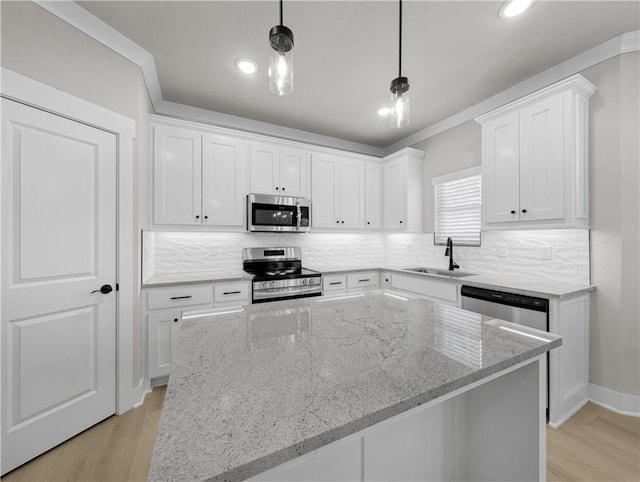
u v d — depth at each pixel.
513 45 2.04
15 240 1.50
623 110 1.97
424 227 3.56
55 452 1.59
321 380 0.69
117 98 1.93
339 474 0.85
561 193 2.00
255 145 2.99
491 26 1.85
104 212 1.85
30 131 1.54
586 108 2.08
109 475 1.44
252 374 0.72
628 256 1.95
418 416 1.02
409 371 0.74
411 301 1.52
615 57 1.99
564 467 1.48
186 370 0.74
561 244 2.27
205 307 2.46
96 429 1.77
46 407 1.60
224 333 1.02
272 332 1.03
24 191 1.52
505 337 0.98
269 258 3.36
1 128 1.45
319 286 3.04
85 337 1.76
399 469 0.98
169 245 2.87
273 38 1.00
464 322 1.16
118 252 1.92
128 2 1.65
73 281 1.71
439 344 0.92
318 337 0.98
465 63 2.23
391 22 1.82
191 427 0.52
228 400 0.60
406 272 3.12
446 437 1.09
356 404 0.60
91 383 1.79
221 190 2.80
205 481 0.41
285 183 3.15
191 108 2.91
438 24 1.83
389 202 3.73
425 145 3.54
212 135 2.77
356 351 0.87
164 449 0.46
